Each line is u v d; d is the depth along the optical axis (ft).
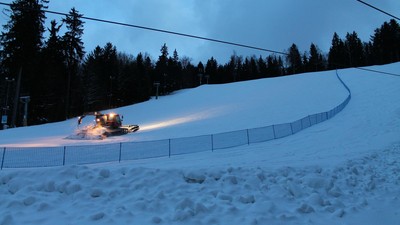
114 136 87.81
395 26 327.06
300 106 122.83
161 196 22.29
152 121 130.72
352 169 32.58
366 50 375.25
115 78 260.21
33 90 171.83
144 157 51.34
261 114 113.80
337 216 20.86
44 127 127.13
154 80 306.76
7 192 22.75
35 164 46.34
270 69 382.22
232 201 22.44
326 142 61.41
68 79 180.96
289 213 20.92
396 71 182.70
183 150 57.77
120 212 19.58
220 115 124.06
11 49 133.39
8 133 109.09
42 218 18.70
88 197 21.79
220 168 27.86
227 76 401.49
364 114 94.79
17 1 131.23
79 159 50.39
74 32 179.52
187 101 192.85
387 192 26.89
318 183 26.12
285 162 39.99
